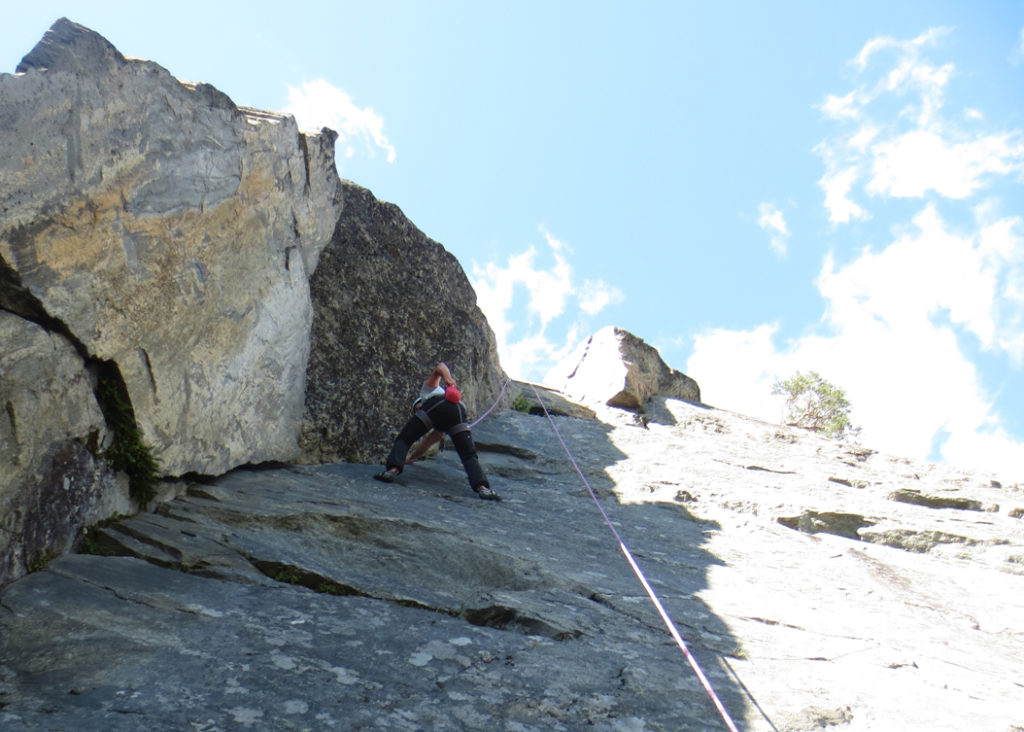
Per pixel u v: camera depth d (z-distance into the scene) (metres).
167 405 5.25
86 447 4.49
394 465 7.31
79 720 2.90
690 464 10.05
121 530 4.64
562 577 5.23
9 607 3.61
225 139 5.78
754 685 3.99
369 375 8.06
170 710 3.04
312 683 3.40
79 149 4.29
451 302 9.55
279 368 6.88
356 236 8.41
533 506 7.54
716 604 5.32
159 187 4.99
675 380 14.98
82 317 4.41
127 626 3.65
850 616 5.53
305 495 6.09
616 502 8.23
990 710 4.01
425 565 5.13
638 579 5.64
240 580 4.43
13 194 3.89
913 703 3.98
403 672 3.63
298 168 7.12
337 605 4.31
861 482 10.16
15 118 3.89
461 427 7.57
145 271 4.93
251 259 6.32
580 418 11.98
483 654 3.94
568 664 3.96
